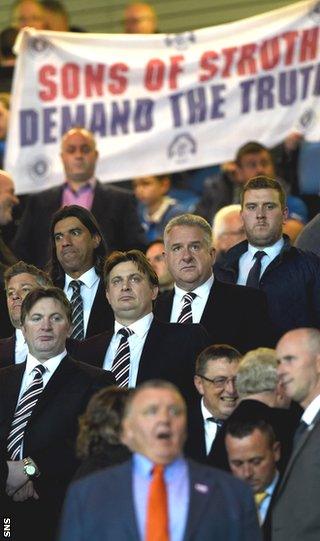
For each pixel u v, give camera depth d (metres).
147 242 34.22
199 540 19.23
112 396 22.05
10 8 44.69
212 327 27.23
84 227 28.94
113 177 36.00
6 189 33.53
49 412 25.64
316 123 35.28
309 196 36.81
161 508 19.28
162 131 35.88
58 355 26.12
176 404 19.42
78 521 19.44
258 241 28.41
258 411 23.03
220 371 24.89
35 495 25.22
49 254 32.47
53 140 36.03
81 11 44.19
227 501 19.44
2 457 25.30
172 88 35.81
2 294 29.30
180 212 37.41
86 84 36.00
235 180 35.66
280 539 21.98
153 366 26.22
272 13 35.50
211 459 23.44
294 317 28.11
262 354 24.11
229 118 35.62
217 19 42.81
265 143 35.47
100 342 26.95
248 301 27.38
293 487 22.00
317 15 35.31
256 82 35.50
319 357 22.47
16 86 36.00
